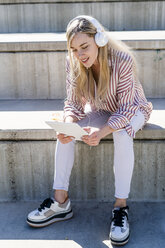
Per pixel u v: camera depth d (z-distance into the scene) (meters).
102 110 1.78
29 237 1.60
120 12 3.22
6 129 1.83
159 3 3.17
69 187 1.90
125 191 1.62
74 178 1.88
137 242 1.55
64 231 1.64
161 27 3.24
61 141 1.62
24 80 2.45
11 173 1.90
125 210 1.63
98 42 1.49
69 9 3.24
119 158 1.58
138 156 1.83
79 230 1.64
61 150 1.66
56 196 1.70
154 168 1.84
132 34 2.71
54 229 1.65
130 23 3.24
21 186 1.92
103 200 1.90
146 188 1.87
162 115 2.00
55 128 1.52
